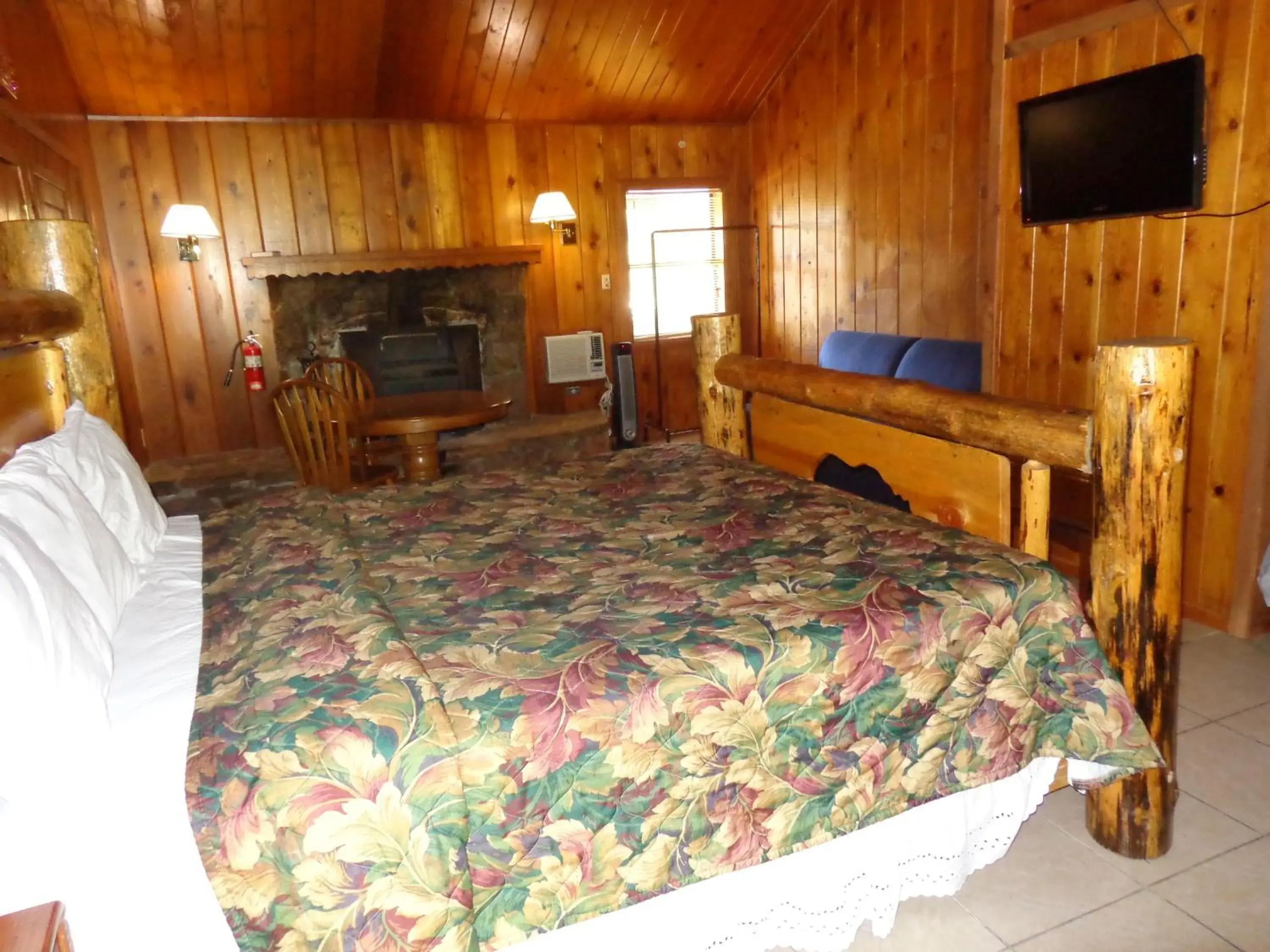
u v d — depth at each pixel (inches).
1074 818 80.3
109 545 72.5
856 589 63.1
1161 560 65.9
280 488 195.9
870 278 200.4
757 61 215.5
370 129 209.8
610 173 232.1
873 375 94.5
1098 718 63.8
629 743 51.3
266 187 204.4
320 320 214.8
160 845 45.3
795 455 105.9
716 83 220.5
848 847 61.3
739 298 249.9
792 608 60.6
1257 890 70.1
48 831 45.7
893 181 189.2
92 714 50.8
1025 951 65.2
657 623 59.9
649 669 53.6
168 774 47.6
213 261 203.2
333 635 58.3
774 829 55.6
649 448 118.8
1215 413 115.0
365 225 213.2
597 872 51.0
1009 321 143.9
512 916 49.3
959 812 65.1
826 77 205.0
